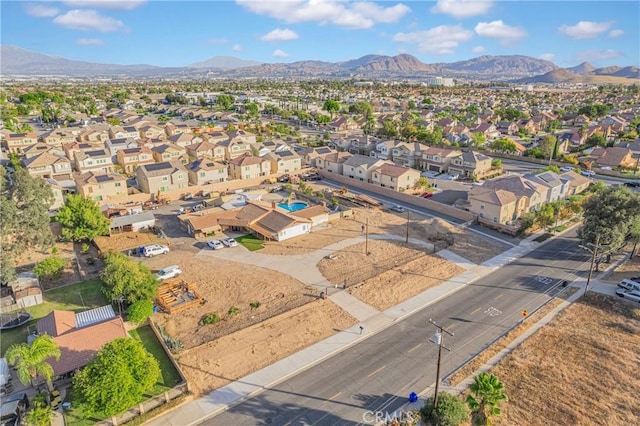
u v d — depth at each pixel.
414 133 141.12
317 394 33.62
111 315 41.59
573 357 37.53
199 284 51.31
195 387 34.25
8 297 45.91
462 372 35.91
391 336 40.94
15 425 30.31
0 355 37.38
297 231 66.56
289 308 45.72
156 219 74.12
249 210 70.81
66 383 34.03
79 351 35.16
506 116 193.50
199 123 177.50
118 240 62.19
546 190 77.25
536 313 44.72
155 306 46.16
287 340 40.19
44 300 46.94
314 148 115.06
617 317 43.66
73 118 167.88
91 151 100.75
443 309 45.62
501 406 31.97
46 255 57.78
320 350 38.81
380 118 189.62
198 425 30.75
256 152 110.75
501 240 64.38
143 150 106.25
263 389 34.12
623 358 37.25
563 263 56.34
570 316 44.03
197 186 88.81
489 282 51.47
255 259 58.31
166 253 60.19
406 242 63.62
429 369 36.41
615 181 97.56
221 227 68.12
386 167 92.88
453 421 28.95
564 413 31.23
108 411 28.70
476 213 72.12
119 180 81.75
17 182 50.94
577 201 73.88
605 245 51.78
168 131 143.88
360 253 59.84
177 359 37.44
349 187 95.31
